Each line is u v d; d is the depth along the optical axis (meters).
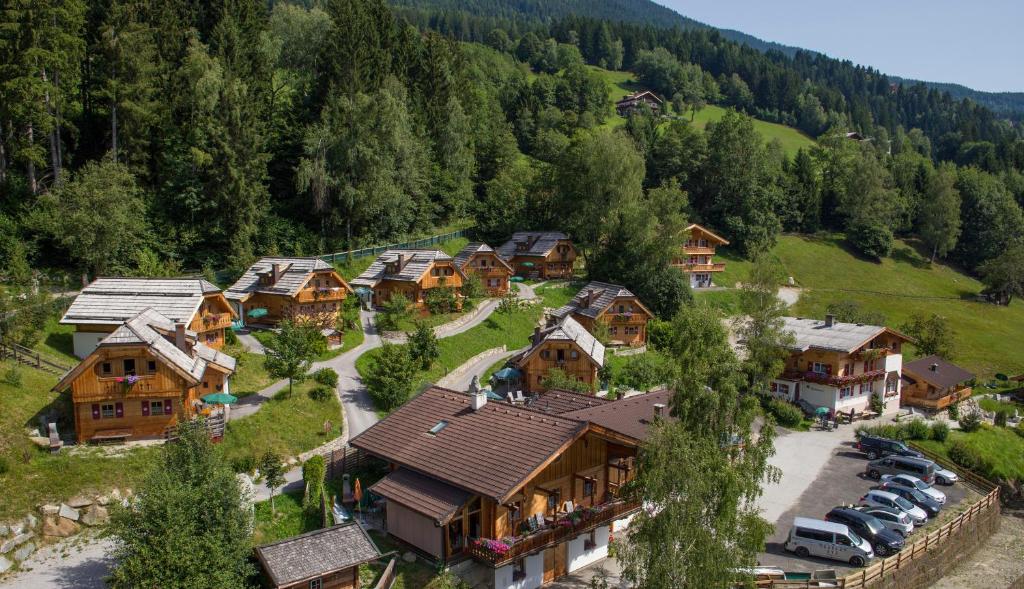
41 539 35.50
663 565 29.19
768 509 49.62
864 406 72.31
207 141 82.75
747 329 70.94
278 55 110.62
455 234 110.38
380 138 93.62
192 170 82.31
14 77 66.31
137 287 58.44
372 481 43.53
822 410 68.19
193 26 99.62
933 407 75.44
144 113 78.25
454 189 115.31
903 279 128.62
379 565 35.22
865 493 52.78
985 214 142.00
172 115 85.38
